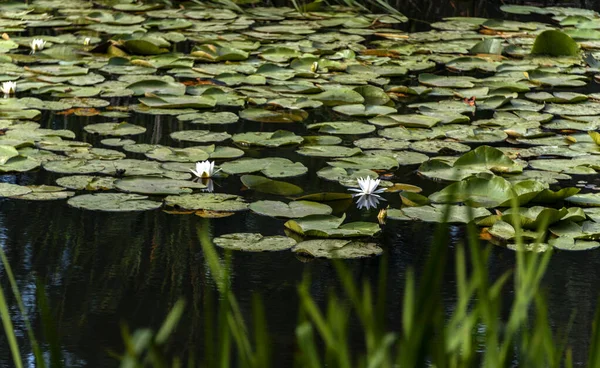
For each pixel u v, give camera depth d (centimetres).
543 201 504
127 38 923
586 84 821
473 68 870
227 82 773
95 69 812
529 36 1034
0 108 656
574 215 472
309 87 757
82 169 529
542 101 745
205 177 528
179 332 344
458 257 191
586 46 994
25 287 380
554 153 602
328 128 643
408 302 175
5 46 879
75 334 339
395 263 418
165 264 409
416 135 637
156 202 483
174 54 865
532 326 346
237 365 310
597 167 571
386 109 702
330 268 411
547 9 1214
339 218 468
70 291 377
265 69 823
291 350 329
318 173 543
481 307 189
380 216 475
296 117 685
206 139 602
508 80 820
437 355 186
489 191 514
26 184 507
